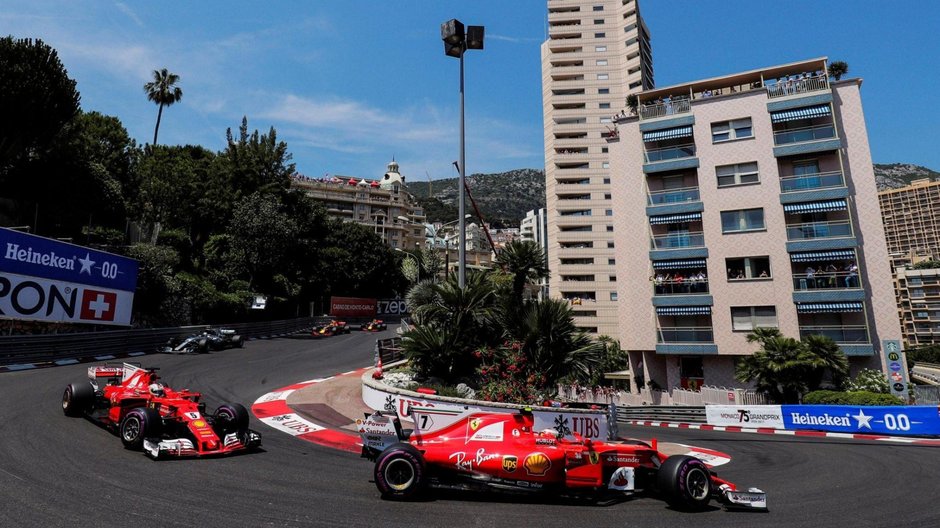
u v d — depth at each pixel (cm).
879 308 2528
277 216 4881
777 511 665
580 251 6900
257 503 612
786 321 2662
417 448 706
